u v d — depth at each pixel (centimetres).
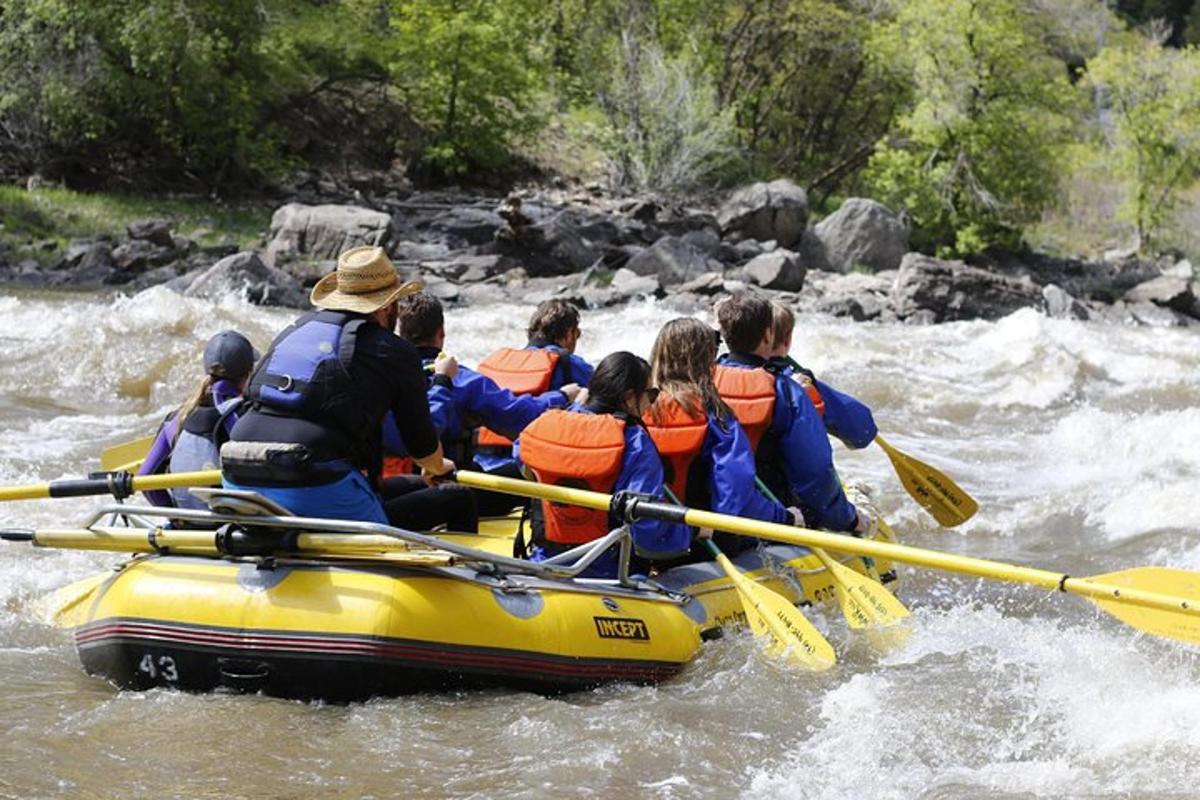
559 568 509
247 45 2514
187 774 420
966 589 686
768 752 455
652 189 2817
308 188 2586
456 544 473
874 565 642
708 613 545
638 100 2823
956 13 2712
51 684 491
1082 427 1063
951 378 1326
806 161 3347
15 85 2292
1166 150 2970
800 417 582
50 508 746
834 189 3325
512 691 485
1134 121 2973
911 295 2034
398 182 2741
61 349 1170
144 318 1246
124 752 434
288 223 2025
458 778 424
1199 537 784
